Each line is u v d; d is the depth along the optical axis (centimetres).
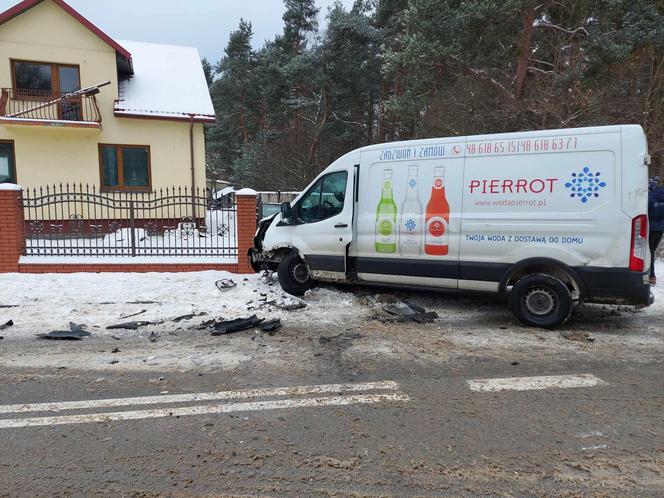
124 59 1648
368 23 2883
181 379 440
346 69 2900
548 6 1574
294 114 3284
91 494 271
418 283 664
